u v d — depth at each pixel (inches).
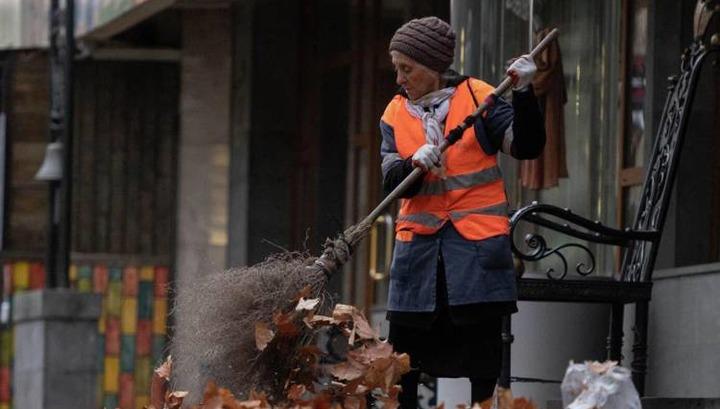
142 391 1145.4
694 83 504.1
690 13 626.5
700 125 601.0
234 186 1031.0
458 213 352.8
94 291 1085.8
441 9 875.4
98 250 1167.0
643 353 481.4
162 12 1071.0
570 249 584.4
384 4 930.7
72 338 1006.4
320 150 988.6
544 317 540.7
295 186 1010.7
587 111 590.9
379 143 930.1
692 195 598.9
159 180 1173.7
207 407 296.2
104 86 1171.9
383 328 783.7
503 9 580.4
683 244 598.2
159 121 1175.0
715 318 511.8
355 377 315.3
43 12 1035.9
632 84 650.8
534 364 540.4
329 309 342.0
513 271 354.0
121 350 1149.1
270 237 1009.5
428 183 355.3
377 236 917.8
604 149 591.8
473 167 352.8
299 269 337.1
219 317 332.8
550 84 577.0
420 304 354.6
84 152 1171.9
